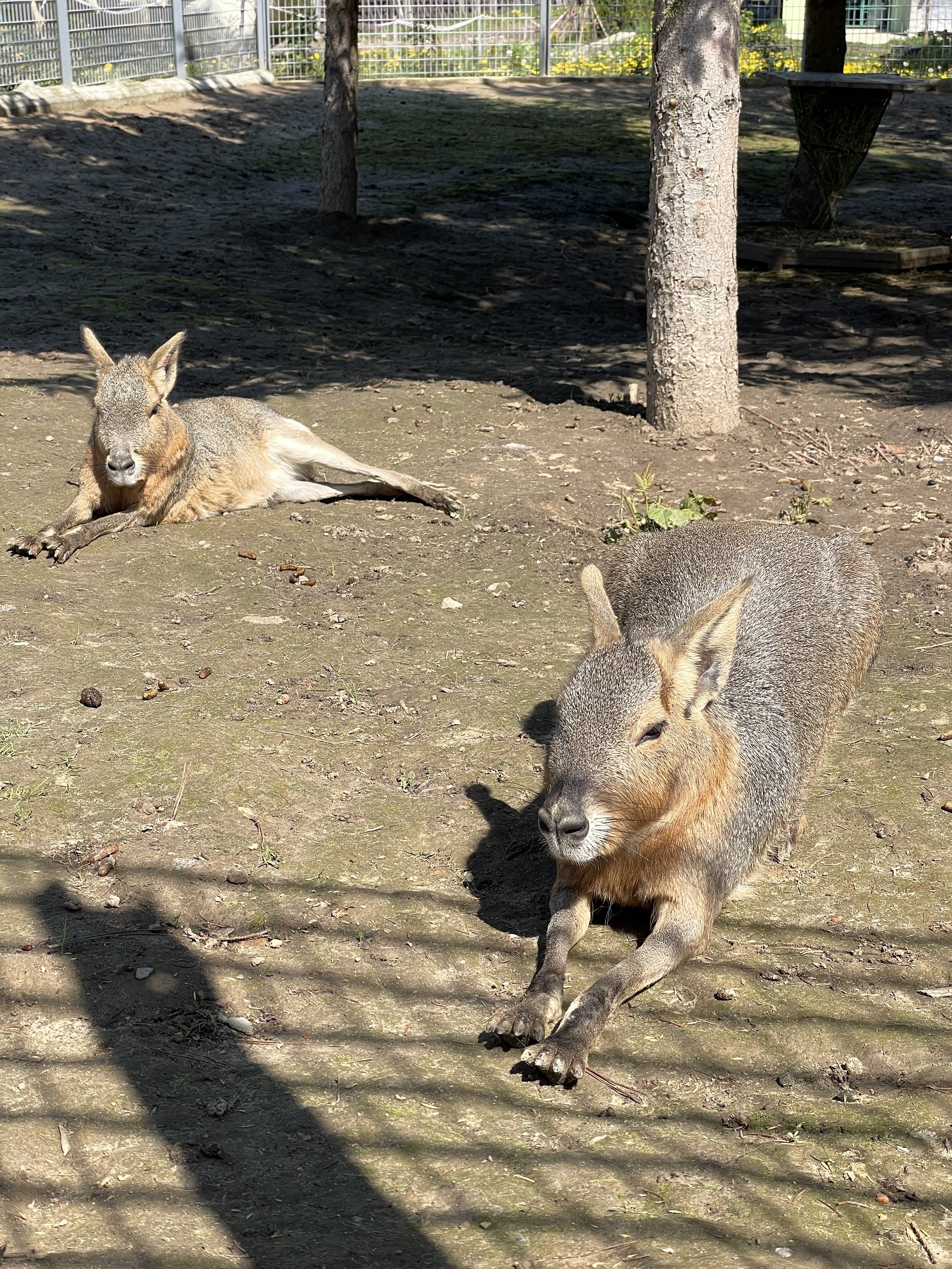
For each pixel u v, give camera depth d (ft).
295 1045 7.94
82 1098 7.39
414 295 15.47
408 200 19.79
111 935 8.20
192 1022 7.98
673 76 11.56
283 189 20.34
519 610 10.09
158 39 25.23
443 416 12.50
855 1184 6.95
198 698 9.23
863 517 10.91
